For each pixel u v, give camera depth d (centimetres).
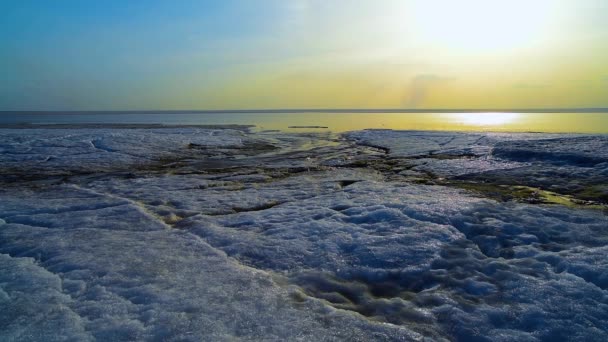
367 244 748
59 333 457
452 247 735
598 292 546
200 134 3603
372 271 646
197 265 657
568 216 900
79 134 3189
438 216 905
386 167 1836
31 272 632
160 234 835
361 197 1134
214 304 521
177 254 709
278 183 1459
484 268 650
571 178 1354
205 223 913
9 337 450
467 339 463
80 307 518
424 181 1439
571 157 1659
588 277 598
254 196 1229
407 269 650
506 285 582
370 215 926
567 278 595
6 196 1232
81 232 844
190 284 582
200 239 802
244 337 446
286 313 500
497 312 509
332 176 1609
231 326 468
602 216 902
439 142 2741
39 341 443
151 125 5500
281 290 567
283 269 663
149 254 708
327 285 604
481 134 3141
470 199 1072
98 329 466
